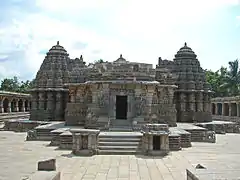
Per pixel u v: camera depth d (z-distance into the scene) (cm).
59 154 2092
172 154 2147
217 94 7512
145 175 1516
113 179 1435
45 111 4162
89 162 1831
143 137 2191
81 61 4559
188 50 4406
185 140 2547
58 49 4422
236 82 6700
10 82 9794
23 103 6875
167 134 2103
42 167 1284
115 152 2133
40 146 2456
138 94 2927
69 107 3416
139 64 3103
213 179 938
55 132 2566
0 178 1380
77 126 3256
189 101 4181
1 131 3731
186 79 4228
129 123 2883
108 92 2928
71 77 3522
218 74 7875
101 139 2322
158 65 4394
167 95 3459
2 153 2119
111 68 3080
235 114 6028
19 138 2992
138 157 2014
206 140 2923
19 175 1453
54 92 4228
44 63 4366
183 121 4138
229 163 1783
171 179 1438
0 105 5525
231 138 3262
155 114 2948
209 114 4278
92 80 3153
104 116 2886
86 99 3384
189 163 1811
